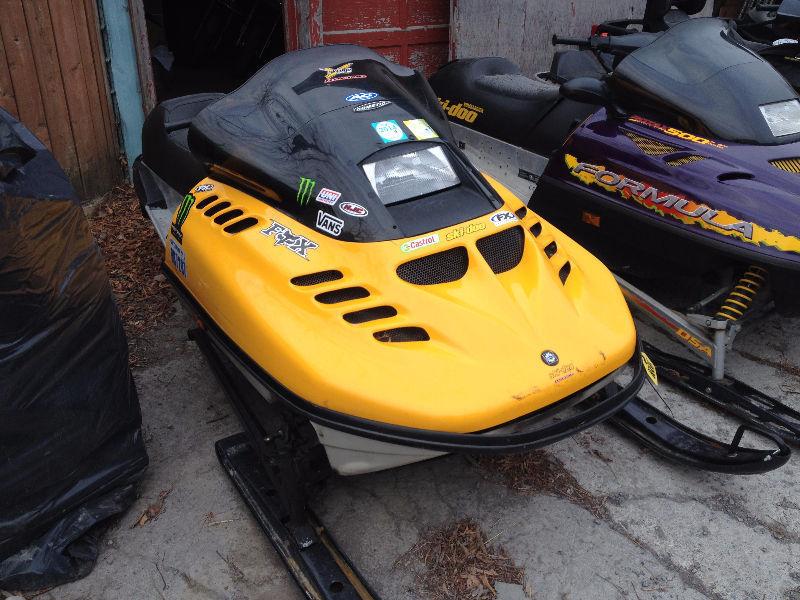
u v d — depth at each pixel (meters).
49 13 4.04
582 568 2.38
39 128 4.10
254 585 2.30
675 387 3.30
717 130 3.43
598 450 2.91
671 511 2.62
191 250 2.61
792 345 3.67
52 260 2.16
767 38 5.29
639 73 3.69
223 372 2.94
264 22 8.24
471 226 2.45
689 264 3.25
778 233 2.95
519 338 2.19
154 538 2.46
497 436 2.04
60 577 2.29
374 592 2.18
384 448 2.07
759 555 2.45
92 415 2.37
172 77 8.09
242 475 2.61
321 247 2.38
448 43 6.43
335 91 2.75
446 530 2.52
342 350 2.10
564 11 6.66
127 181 4.93
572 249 2.82
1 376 2.11
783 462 2.50
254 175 2.64
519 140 4.20
